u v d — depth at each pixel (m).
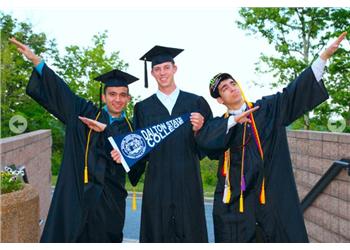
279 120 5.11
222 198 5.16
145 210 5.49
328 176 7.23
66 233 5.33
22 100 17.44
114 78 5.83
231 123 4.94
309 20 10.87
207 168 15.42
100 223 5.57
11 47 16.42
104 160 5.54
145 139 5.44
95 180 5.47
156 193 5.41
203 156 5.63
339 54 10.39
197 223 5.43
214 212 5.20
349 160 6.73
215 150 5.13
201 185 5.55
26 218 5.29
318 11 10.64
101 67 15.93
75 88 16.11
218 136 4.96
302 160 8.73
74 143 5.52
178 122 5.46
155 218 5.40
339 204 7.11
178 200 5.40
